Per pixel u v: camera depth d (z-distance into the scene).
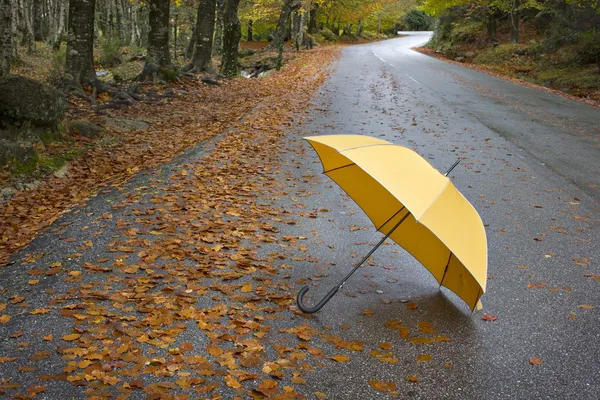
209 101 14.74
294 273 4.85
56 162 8.02
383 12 63.56
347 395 3.20
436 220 3.62
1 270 4.73
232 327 3.83
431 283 4.82
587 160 9.27
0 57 12.42
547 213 6.65
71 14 13.72
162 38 17.36
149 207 6.31
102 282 4.44
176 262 4.88
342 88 17.86
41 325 3.76
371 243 5.64
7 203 6.64
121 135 10.29
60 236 5.43
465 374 3.46
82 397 3.02
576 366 3.58
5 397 2.98
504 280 4.86
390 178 3.74
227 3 22.41
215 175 7.79
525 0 30.05
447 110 14.02
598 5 23.39
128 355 3.38
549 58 23.95
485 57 28.36
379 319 4.13
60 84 13.45
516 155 9.53
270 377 3.30
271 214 6.34
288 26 46.69
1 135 8.15
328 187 7.47
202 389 3.11
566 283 4.81
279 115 12.73
